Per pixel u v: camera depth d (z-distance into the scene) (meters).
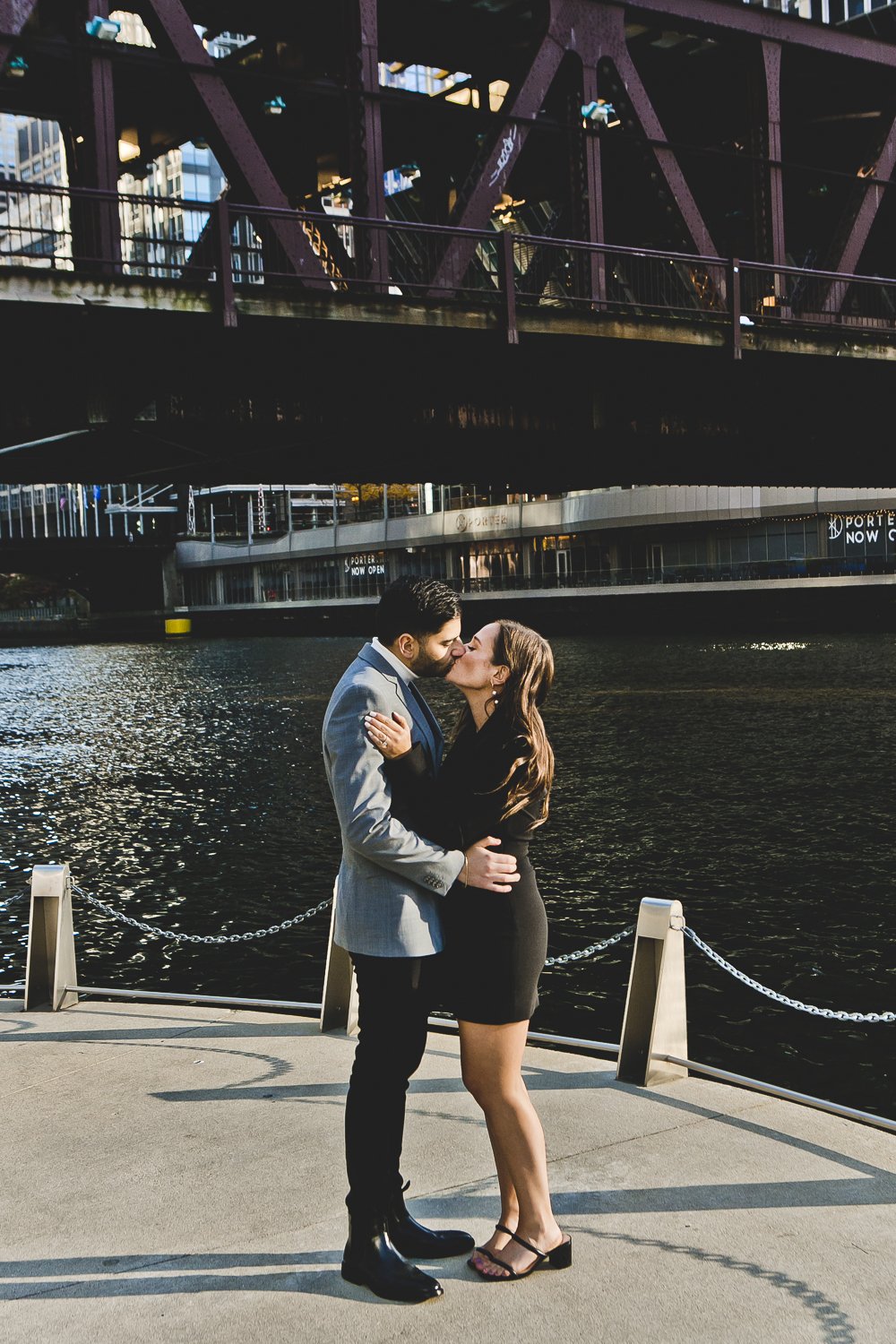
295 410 16.83
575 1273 3.35
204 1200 3.86
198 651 73.00
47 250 107.06
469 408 18.55
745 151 28.48
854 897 11.03
